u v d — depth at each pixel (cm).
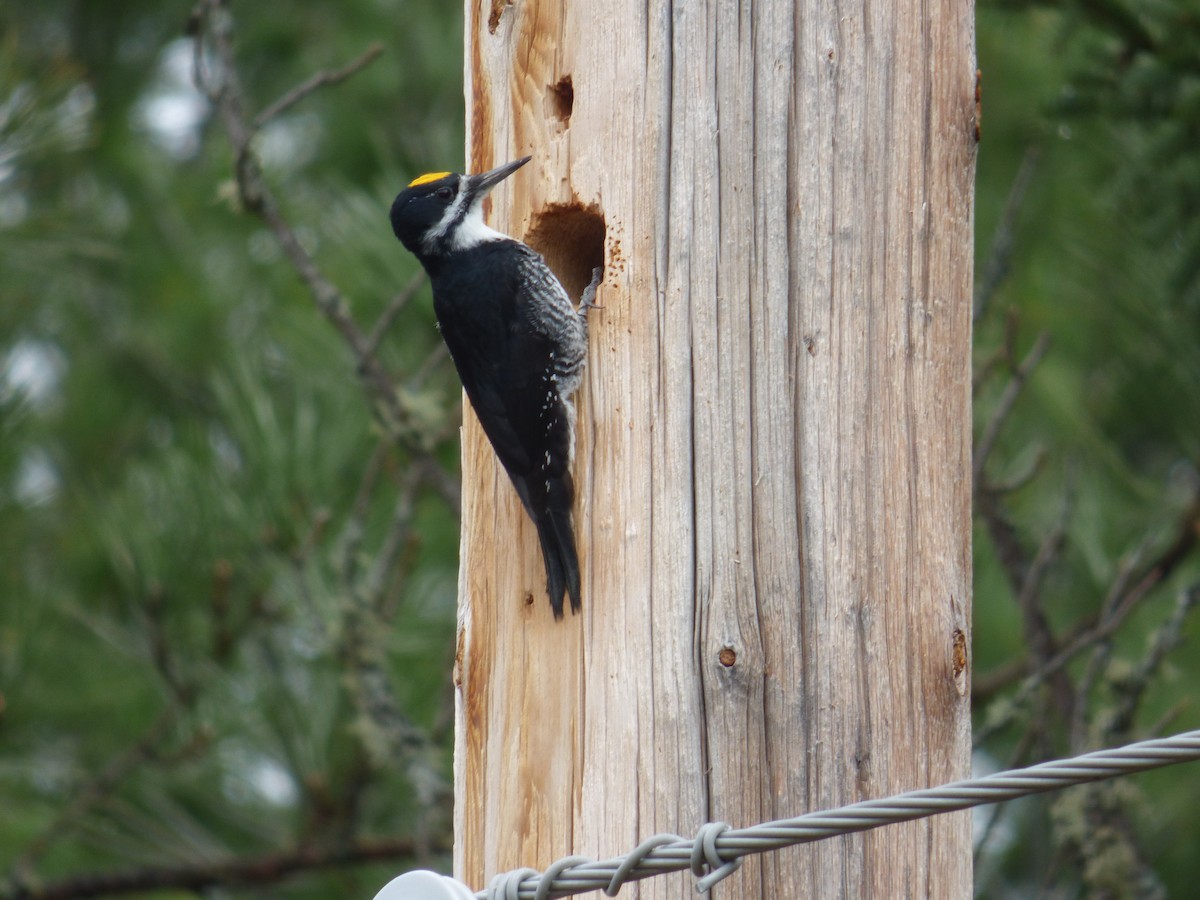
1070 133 1173
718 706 719
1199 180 1114
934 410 758
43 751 1212
